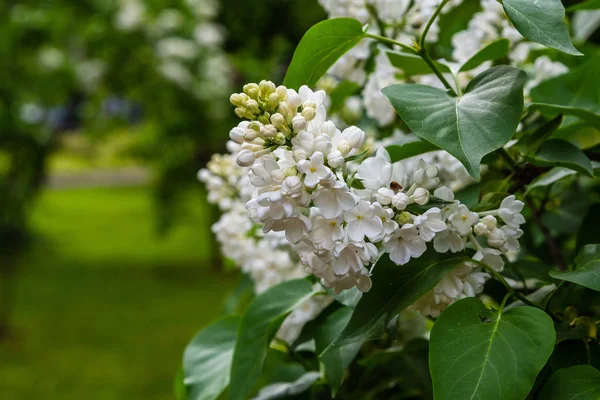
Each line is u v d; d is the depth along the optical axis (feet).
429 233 1.47
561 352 1.57
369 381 2.08
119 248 17.26
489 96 1.55
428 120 1.53
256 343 1.84
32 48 10.39
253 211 1.46
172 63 11.03
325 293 1.84
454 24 2.49
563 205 2.23
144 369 8.59
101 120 12.69
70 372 8.57
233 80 11.71
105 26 10.83
